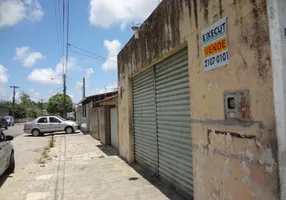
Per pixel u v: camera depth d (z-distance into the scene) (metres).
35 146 14.23
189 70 4.18
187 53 4.67
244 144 2.94
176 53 5.12
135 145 8.24
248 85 2.85
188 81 4.68
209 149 3.67
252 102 2.80
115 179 6.37
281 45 2.50
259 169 2.72
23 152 12.10
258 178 2.74
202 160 3.87
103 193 5.37
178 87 5.09
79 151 11.42
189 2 4.14
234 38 3.06
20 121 67.38
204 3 3.69
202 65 3.78
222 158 3.37
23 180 6.86
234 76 3.08
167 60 5.57
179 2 4.51
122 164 8.14
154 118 6.47
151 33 6.02
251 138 2.83
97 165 8.16
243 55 2.91
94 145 13.34
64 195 5.36
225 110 3.27
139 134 7.77
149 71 6.73
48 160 9.50
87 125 23.45
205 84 3.71
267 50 2.57
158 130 6.23
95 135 16.97
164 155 5.92
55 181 6.48
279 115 2.49
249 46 2.82
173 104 5.35
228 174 3.25
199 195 3.99
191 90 4.14
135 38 7.29
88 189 5.69
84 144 13.87
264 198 2.66
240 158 3.01
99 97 17.17
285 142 2.49
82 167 7.98
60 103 51.91
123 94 9.07
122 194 5.23
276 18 2.50
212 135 3.58
